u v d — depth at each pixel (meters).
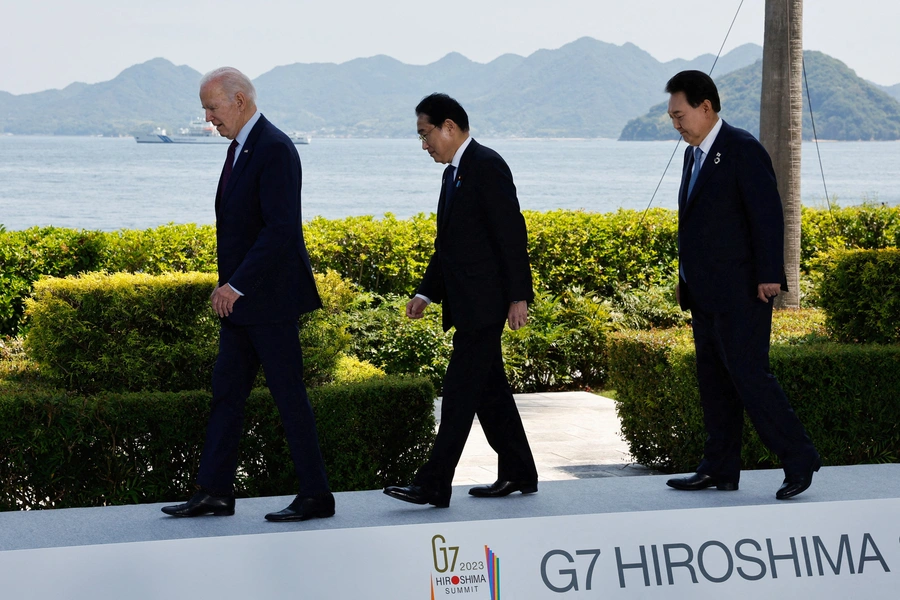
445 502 4.75
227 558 3.99
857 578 4.48
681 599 4.30
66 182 93.06
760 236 4.75
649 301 11.28
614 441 8.20
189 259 10.33
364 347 10.12
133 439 5.20
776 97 10.52
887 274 6.61
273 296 4.44
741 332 4.84
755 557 4.41
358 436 5.51
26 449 5.04
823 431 6.07
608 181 103.75
